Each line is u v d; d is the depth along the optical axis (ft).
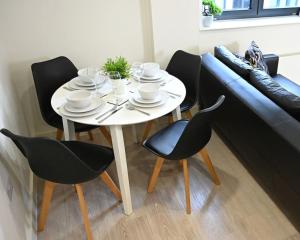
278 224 6.17
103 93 6.85
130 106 6.20
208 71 8.52
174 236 6.06
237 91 7.00
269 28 10.52
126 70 6.86
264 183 6.96
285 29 10.70
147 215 6.59
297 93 9.09
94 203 7.02
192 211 6.61
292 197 5.77
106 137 8.84
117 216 6.61
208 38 10.18
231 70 8.14
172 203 6.88
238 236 5.96
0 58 7.59
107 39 9.23
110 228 6.32
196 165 8.09
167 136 6.79
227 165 8.02
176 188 7.32
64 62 8.49
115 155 6.09
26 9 8.21
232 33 10.29
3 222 4.53
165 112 5.92
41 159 5.21
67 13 8.56
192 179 7.58
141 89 6.27
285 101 6.18
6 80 7.80
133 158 8.54
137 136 9.58
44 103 8.01
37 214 6.79
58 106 6.36
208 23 10.16
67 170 5.27
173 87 7.03
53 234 6.25
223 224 6.25
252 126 6.48
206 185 7.35
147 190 7.29
